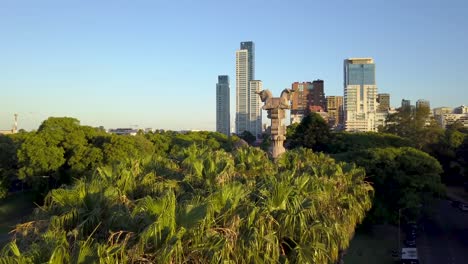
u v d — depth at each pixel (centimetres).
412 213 4941
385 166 5088
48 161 5994
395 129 10762
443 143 8950
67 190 1888
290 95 4931
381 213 4922
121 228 1581
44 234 1541
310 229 1945
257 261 1684
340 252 2811
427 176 5006
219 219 1739
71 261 1347
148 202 1588
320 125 9175
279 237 1931
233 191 1930
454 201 7019
